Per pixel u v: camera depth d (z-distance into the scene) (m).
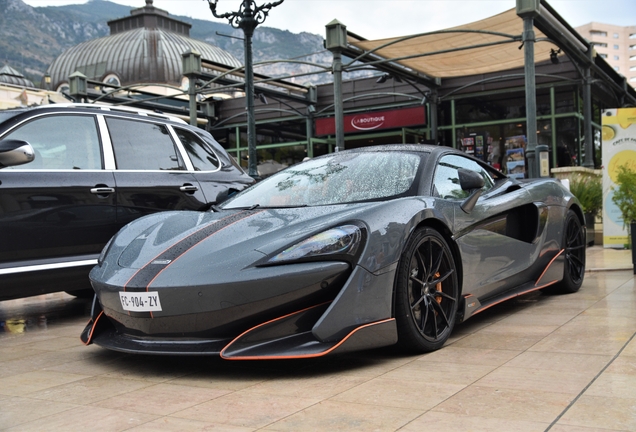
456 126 16.03
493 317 3.59
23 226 3.72
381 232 2.60
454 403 1.99
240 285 2.41
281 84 16.19
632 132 7.50
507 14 9.73
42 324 4.11
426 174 3.14
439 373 2.38
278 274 2.42
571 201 4.41
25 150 3.51
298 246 2.50
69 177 3.96
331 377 2.39
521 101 15.27
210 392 2.26
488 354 2.66
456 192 3.30
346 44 10.36
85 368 2.74
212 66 13.02
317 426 1.82
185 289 2.45
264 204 3.23
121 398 2.22
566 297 4.23
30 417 2.04
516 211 3.78
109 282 2.68
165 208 4.39
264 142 18.84
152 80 45.00
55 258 3.87
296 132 18.39
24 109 3.98
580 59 11.97
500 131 15.52
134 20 49.25
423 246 2.83
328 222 2.63
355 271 2.49
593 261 6.23
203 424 1.89
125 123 4.43
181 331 2.53
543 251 3.99
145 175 4.35
